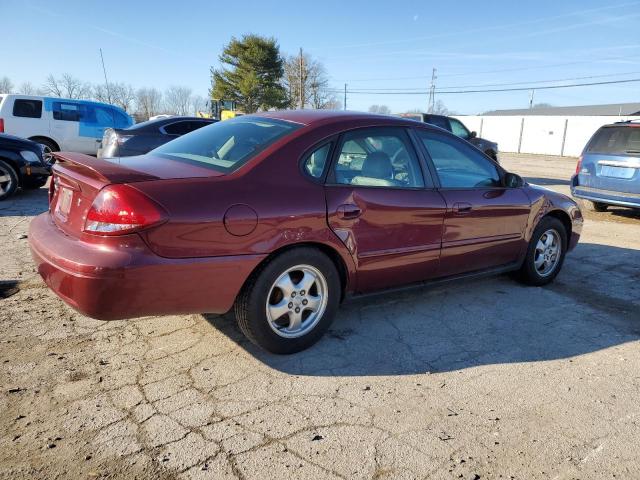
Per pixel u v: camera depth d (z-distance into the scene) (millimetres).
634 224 8562
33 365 2969
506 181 4363
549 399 2861
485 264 4301
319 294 3283
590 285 4996
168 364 3062
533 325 3922
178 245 2646
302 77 60094
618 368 3268
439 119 12625
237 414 2586
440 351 3406
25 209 7531
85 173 2805
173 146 3719
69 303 2654
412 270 3729
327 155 3283
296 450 2326
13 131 11883
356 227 3307
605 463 2332
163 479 2109
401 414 2652
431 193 3768
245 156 3111
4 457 2193
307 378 2975
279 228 2961
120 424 2461
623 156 8477
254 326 3025
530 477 2223
